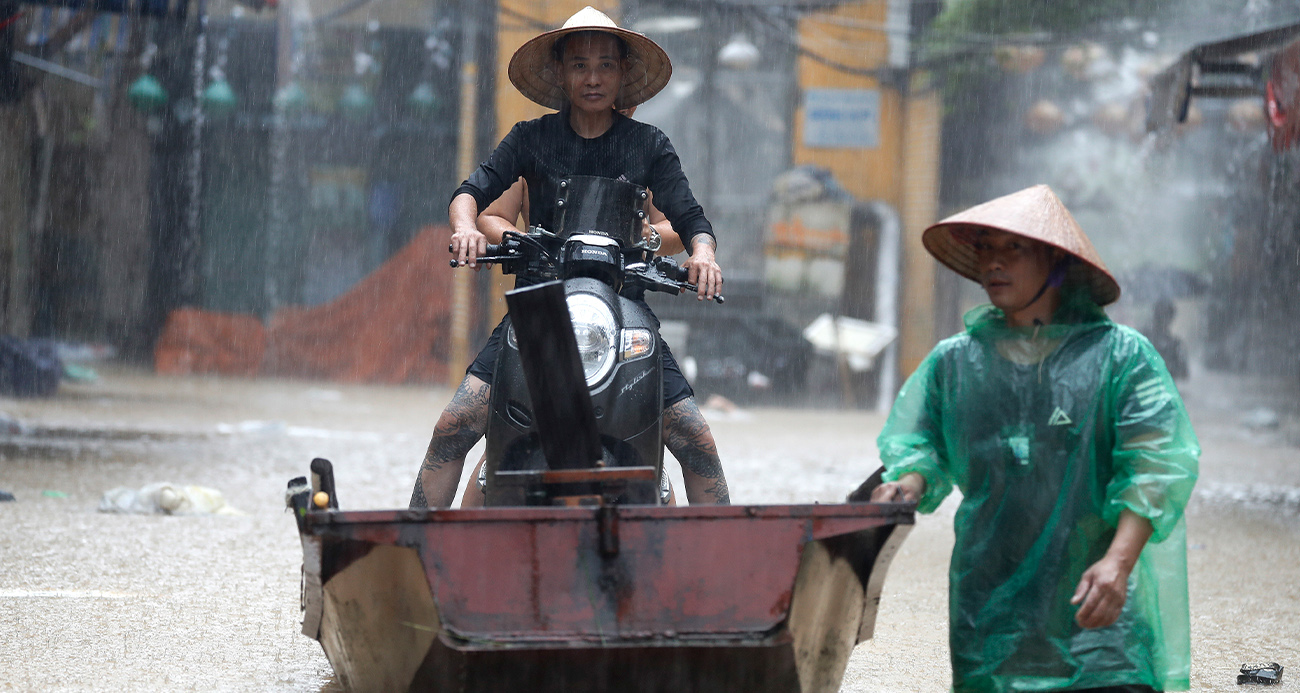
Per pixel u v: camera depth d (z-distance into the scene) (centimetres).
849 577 667
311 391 4491
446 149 5216
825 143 4850
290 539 1480
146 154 5125
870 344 4591
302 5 5134
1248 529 1833
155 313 5203
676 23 4875
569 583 610
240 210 5247
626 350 745
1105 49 4347
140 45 4794
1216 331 4744
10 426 2667
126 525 1536
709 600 617
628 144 892
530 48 877
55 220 4869
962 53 4269
